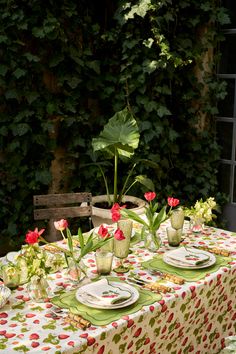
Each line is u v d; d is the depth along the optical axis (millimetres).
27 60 3553
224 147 4363
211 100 4277
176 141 4348
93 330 1507
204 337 1971
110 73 4031
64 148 3963
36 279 1713
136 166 4039
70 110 3818
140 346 1653
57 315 1613
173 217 2426
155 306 1675
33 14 3512
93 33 3924
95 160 3896
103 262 1925
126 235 2025
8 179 3676
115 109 4039
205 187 4324
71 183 4043
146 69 3836
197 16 4082
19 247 3773
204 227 2693
